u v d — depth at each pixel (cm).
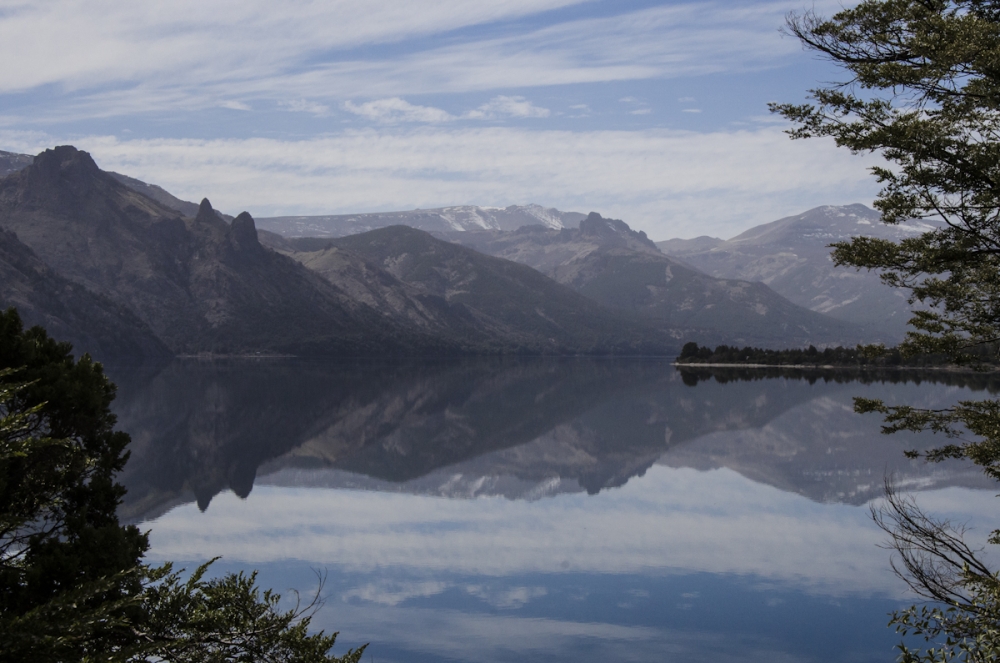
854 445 8806
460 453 9000
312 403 14812
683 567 4053
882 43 1848
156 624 1484
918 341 2089
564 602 3519
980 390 14712
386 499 6069
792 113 1884
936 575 1919
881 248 1931
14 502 1767
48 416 1956
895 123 1781
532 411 13775
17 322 1952
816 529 4819
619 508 5641
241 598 1521
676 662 2897
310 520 5244
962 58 1675
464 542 4628
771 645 3006
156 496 6084
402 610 3409
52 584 1553
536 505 5812
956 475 6494
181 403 14012
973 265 1919
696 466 7669
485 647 3019
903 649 1739
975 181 1755
